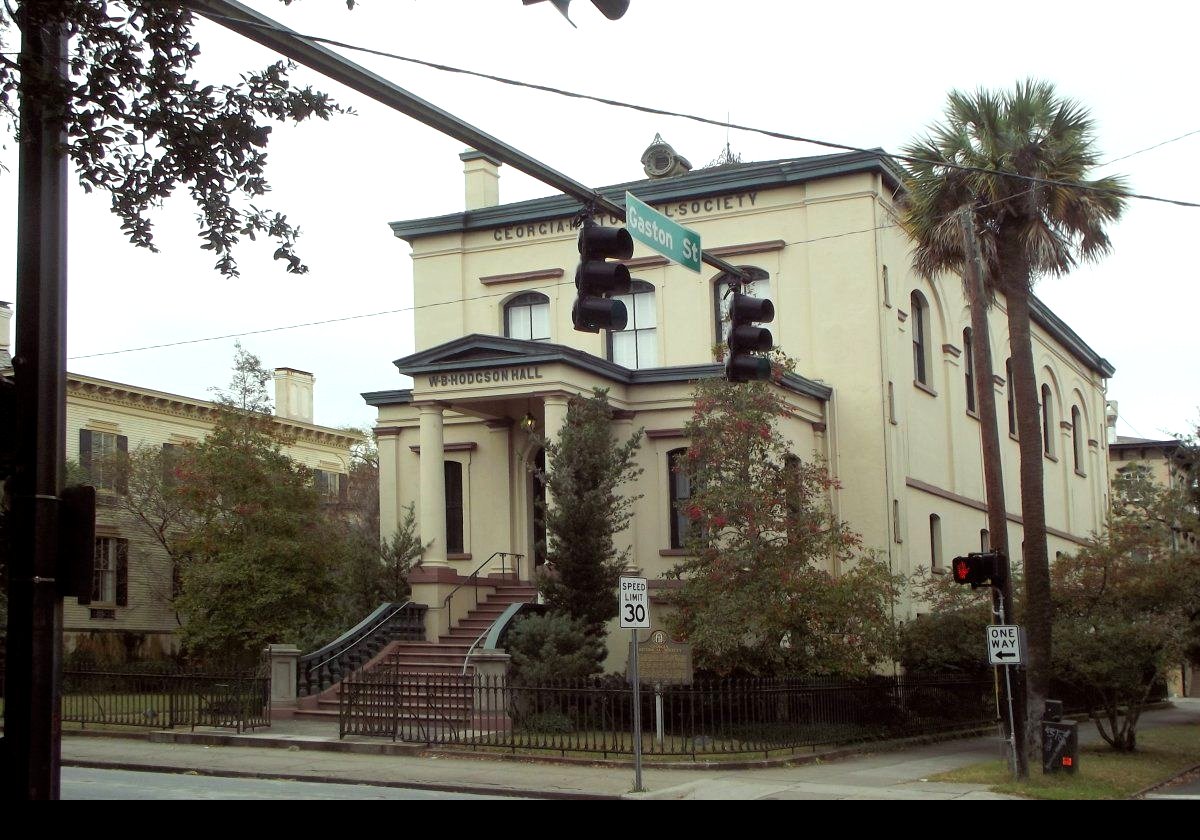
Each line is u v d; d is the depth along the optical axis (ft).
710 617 72.64
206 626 101.30
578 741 64.90
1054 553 145.28
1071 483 156.76
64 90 31.07
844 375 96.68
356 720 70.18
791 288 99.14
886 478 94.84
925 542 103.96
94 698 78.64
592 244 36.06
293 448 156.25
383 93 28.84
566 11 25.76
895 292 101.81
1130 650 72.59
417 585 88.33
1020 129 68.54
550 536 81.56
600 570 79.77
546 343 85.92
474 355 88.84
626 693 65.16
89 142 33.17
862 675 75.77
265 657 84.99
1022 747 59.26
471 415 99.66
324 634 96.22
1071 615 76.23
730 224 101.50
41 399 25.21
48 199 26.04
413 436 104.94
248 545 101.76
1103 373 176.24
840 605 73.10
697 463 77.15
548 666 72.90
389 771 59.88
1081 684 80.23
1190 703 157.28
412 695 79.05
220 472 104.22
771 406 77.30
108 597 126.62
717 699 69.87
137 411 135.44
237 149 35.35
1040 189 67.15
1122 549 74.74
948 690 88.74
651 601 88.63
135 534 129.70
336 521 123.54
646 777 58.75
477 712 74.13
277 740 69.97
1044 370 150.10
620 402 91.86
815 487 79.51
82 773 58.34
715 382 77.25
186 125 34.50
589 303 36.29
